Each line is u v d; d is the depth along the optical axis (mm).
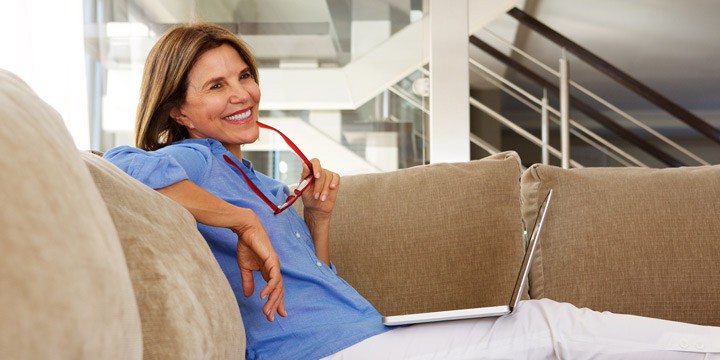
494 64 6031
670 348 1265
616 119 7004
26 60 3236
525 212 1982
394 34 3223
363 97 3209
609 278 1871
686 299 1857
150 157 1294
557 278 1888
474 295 1878
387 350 1351
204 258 1105
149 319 902
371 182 1983
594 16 5207
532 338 1323
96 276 703
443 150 3195
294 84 3213
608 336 1294
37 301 604
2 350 556
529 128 6891
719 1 4867
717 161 7102
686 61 5930
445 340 1344
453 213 1911
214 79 1549
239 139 1580
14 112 736
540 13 5207
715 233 1889
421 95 3211
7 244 600
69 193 732
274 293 1257
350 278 1889
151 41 3230
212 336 989
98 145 3234
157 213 1068
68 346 627
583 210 1914
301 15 3227
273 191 1730
